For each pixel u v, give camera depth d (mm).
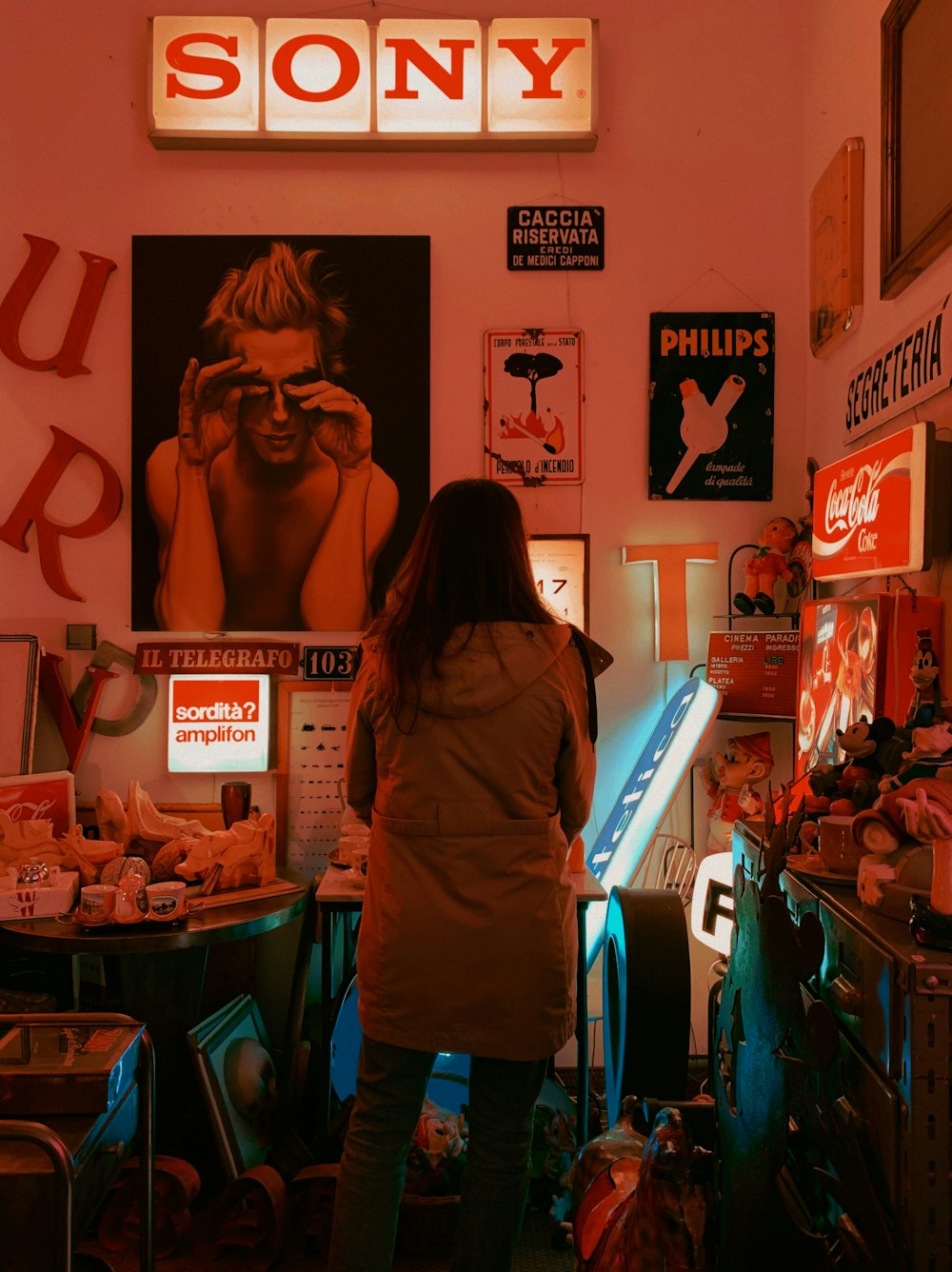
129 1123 1623
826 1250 1247
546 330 2957
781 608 2959
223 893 2496
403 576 1707
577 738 1674
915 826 1355
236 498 2938
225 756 2914
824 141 2787
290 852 2914
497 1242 1599
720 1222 1346
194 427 2932
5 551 2934
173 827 2648
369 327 2953
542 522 2977
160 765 2938
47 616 2932
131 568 2930
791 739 2945
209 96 2859
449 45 2871
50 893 2346
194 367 2932
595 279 2977
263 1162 2330
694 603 2988
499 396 2965
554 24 2875
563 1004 1602
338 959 2902
